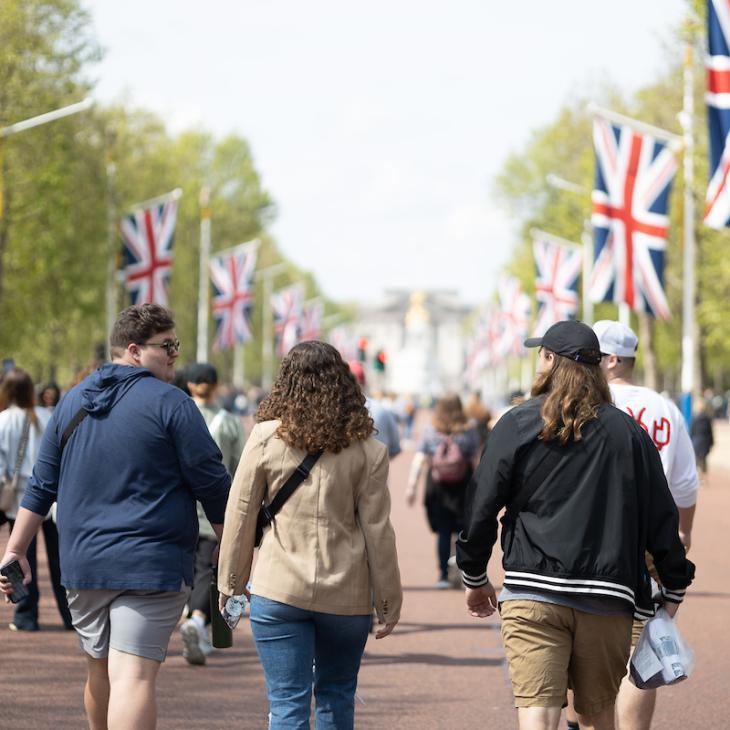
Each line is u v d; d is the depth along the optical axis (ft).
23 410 108.58
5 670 93.81
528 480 54.60
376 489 57.36
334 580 56.39
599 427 54.70
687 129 303.07
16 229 384.06
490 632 115.75
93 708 60.90
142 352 61.98
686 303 301.43
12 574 61.77
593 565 53.72
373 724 80.33
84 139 453.99
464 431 142.92
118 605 58.34
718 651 105.70
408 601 134.31
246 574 57.93
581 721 57.11
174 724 78.54
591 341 56.13
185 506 59.72
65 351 564.30
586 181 519.60
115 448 59.00
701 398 438.81
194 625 96.89
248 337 513.86
